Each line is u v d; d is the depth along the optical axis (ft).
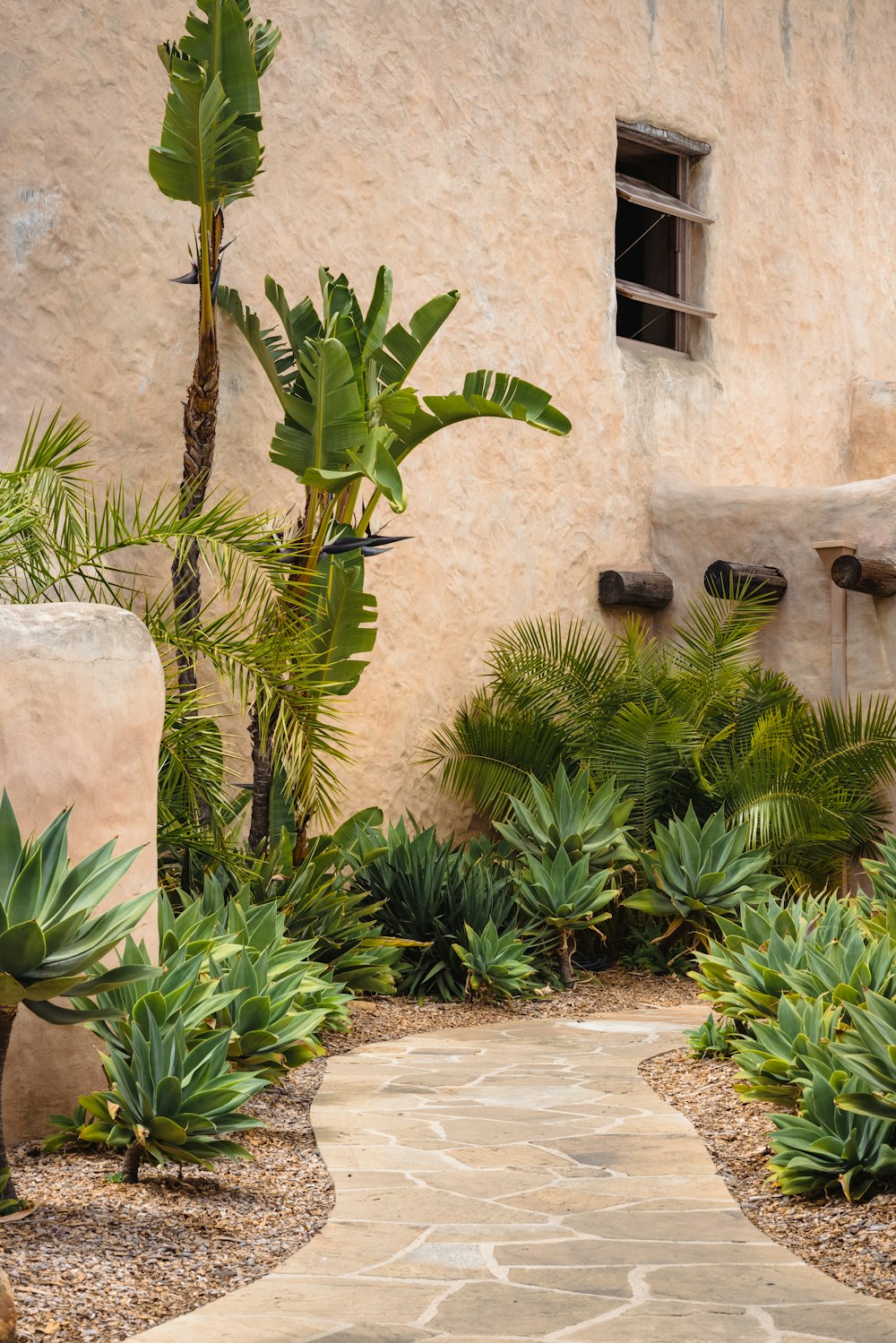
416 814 35.55
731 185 45.60
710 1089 21.22
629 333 46.57
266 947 22.22
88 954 13.94
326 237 33.81
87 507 28.35
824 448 48.73
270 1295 12.69
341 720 33.73
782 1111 19.01
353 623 27.17
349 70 34.35
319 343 26.14
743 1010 21.72
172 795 25.25
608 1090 21.38
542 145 39.27
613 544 40.88
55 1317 11.84
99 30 29.35
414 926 30.66
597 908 31.40
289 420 27.40
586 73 40.65
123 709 19.08
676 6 43.68
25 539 23.40
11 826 14.84
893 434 49.34
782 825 33.78
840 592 37.76
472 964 29.17
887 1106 15.15
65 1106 18.24
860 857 36.27
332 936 28.02
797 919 24.00
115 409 29.48
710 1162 17.43
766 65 46.93
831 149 49.49
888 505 37.58
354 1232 14.65
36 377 28.17
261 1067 19.57
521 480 38.40
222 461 31.42
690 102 44.06
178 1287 12.88
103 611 19.24
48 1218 14.48
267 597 28.17
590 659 36.24
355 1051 24.57
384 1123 19.29
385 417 27.73
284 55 32.94
